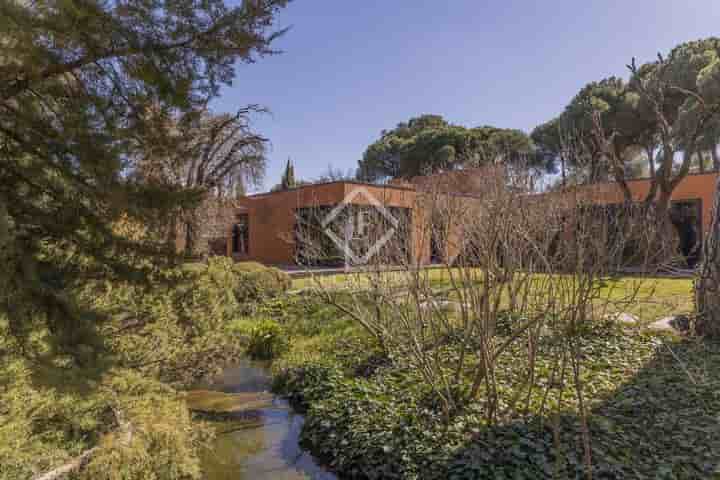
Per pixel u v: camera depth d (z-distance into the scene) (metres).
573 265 2.82
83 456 2.60
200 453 3.60
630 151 18.56
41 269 2.42
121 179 2.54
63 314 2.39
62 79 2.30
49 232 2.54
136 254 2.95
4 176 2.38
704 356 4.39
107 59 2.31
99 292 2.98
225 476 3.24
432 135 24.55
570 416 3.08
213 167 13.52
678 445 2.70
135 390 3.07
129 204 2.57
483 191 3.63
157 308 3.43
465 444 2.88
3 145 2.34
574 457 2.57
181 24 2.39
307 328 6.98
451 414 3.30
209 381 4.82
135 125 2.50
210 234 14.00
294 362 5.56
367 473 3.02
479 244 3.41
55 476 2.42
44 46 2.08
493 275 3.18
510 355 4.58
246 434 3.96
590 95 16.58
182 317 3.64
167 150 2.72
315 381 4.78
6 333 2.18
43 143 2.35
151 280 3.09
